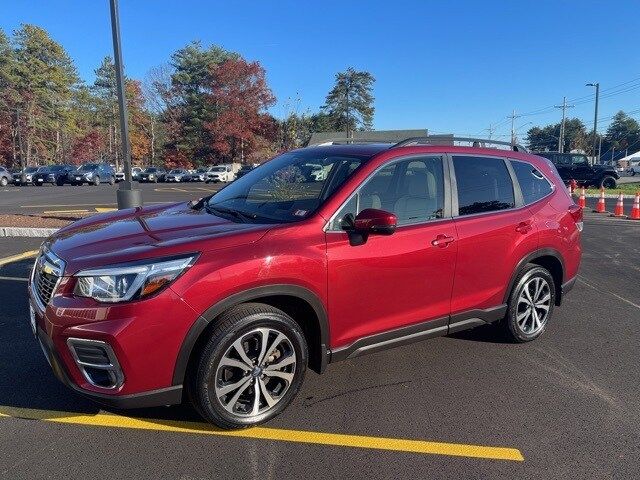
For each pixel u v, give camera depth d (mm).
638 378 4137
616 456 3055
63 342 2840
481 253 4176
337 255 3361
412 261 3719
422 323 3922
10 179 39594
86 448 3016
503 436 3248
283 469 2859
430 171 4035
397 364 4316
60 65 75938
